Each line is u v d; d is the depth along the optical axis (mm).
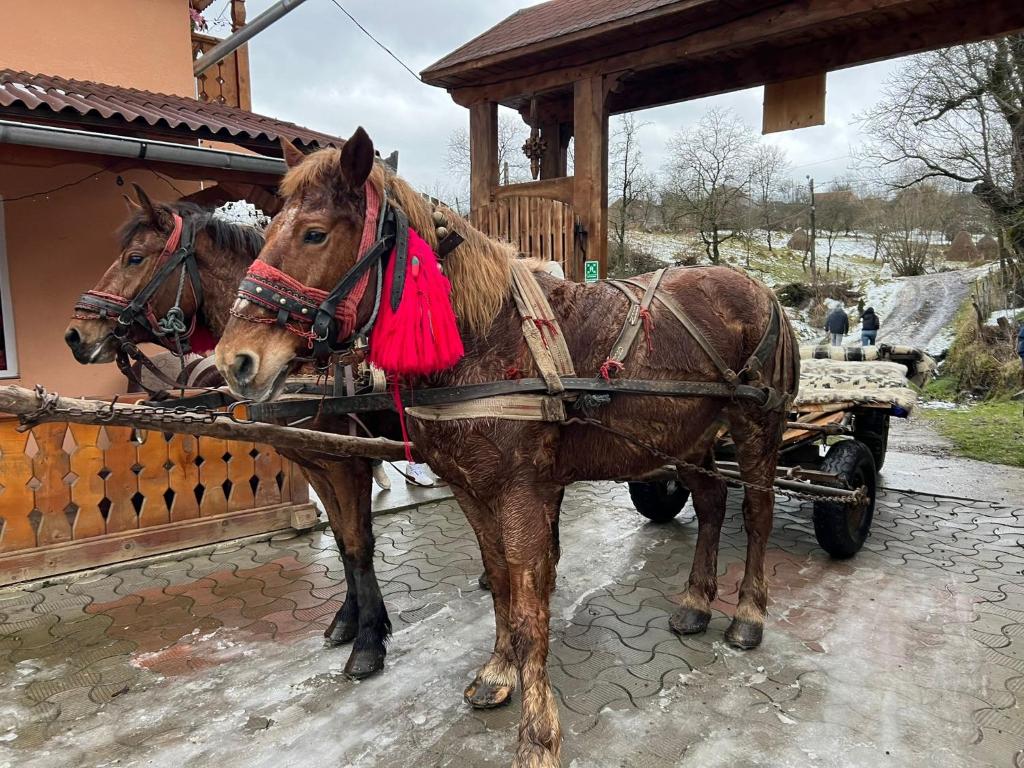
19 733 2520
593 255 5871
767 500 3098
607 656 3002
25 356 5301
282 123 5738
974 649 2986
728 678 2803
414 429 2240
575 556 4266
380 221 1928
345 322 1895
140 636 3281
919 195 26953
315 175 1889
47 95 4230
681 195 24516
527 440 2123
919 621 3266
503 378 2129
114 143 3850
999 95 13250
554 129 7031
